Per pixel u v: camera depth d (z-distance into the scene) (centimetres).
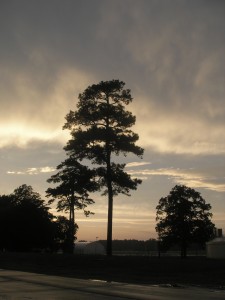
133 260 3694
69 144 4422
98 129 4362
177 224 6272
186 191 6406
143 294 1783
